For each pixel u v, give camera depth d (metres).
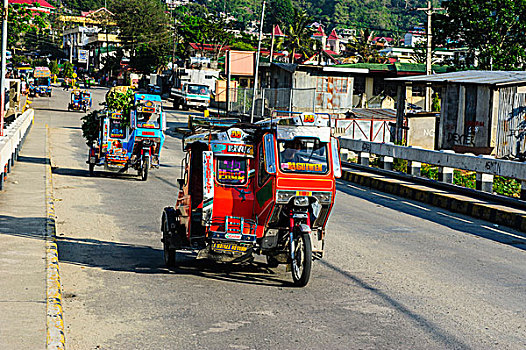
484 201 17.56
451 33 57.59
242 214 9.91
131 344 6.93
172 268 10.59
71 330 7.34
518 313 8.48
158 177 23.55
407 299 9.03
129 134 22.19
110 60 131.00
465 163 19.50
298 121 9.65
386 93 56.19
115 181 21.86
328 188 9.53
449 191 19.66
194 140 10.07
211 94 77.50
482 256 12.14
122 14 131.50
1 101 23.30
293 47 107.50
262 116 51.34
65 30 178.75
